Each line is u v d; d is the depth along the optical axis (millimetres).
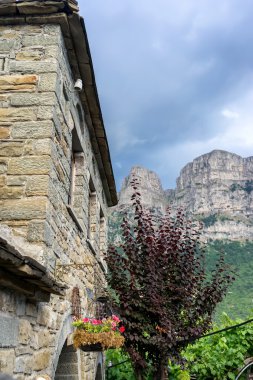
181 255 6309
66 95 5230
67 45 5234
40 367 3777
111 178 9602
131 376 8945
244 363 8156
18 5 4766
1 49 4785
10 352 3029
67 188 5172
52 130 4371
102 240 10164
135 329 5941
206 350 8336
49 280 3193
